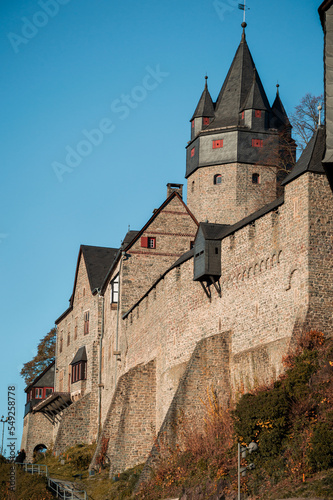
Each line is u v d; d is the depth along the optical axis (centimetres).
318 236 3406
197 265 4272
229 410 3681
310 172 3453
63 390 7388
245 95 6662
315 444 2773
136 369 4925
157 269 5919
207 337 4084
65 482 4812
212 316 4212
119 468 4700
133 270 5897
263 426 3031
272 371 3525
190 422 3897
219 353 3966
